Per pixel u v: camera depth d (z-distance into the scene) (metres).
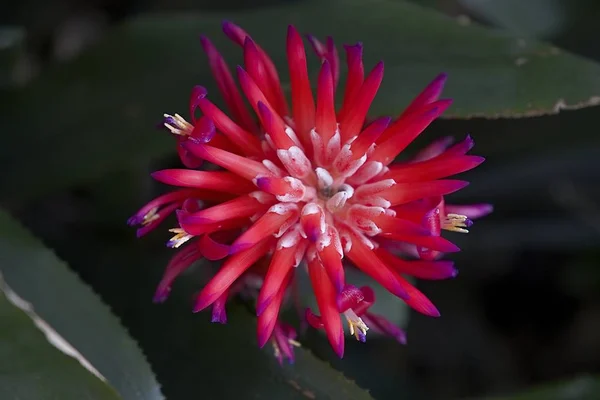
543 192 0.79
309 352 0.61
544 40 0.77
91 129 0.69
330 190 0.56
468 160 0.54
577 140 0.72
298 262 0.55
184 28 0.70
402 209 0.56
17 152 0.71
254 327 0.62
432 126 0.72
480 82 0.63
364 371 0.79
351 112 0.56
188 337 0.63
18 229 0.62
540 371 0.88
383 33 0.66
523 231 0.81
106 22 0.93
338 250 0.54
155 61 0.69
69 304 0.61
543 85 0.63
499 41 0.65
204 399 0.62
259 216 0.55
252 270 0.58
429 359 0.87
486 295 0.92
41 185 0.70
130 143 0.68
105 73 0.70
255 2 0.82
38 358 0.57
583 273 0.87
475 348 0.89
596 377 0.65
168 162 0.77
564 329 0.89
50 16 0.88
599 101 0.62
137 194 0.74
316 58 0.66
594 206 0.78
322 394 0.60
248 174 0.54
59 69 0.71
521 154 0.74
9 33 0.71
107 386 0.56
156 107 0.68
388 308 0.66
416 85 0.64
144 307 0.66
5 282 0.61
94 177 0.68
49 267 0.61
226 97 0.58
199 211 0.54
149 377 0.60
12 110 0.71
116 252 0.71
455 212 0.59
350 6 0.68
